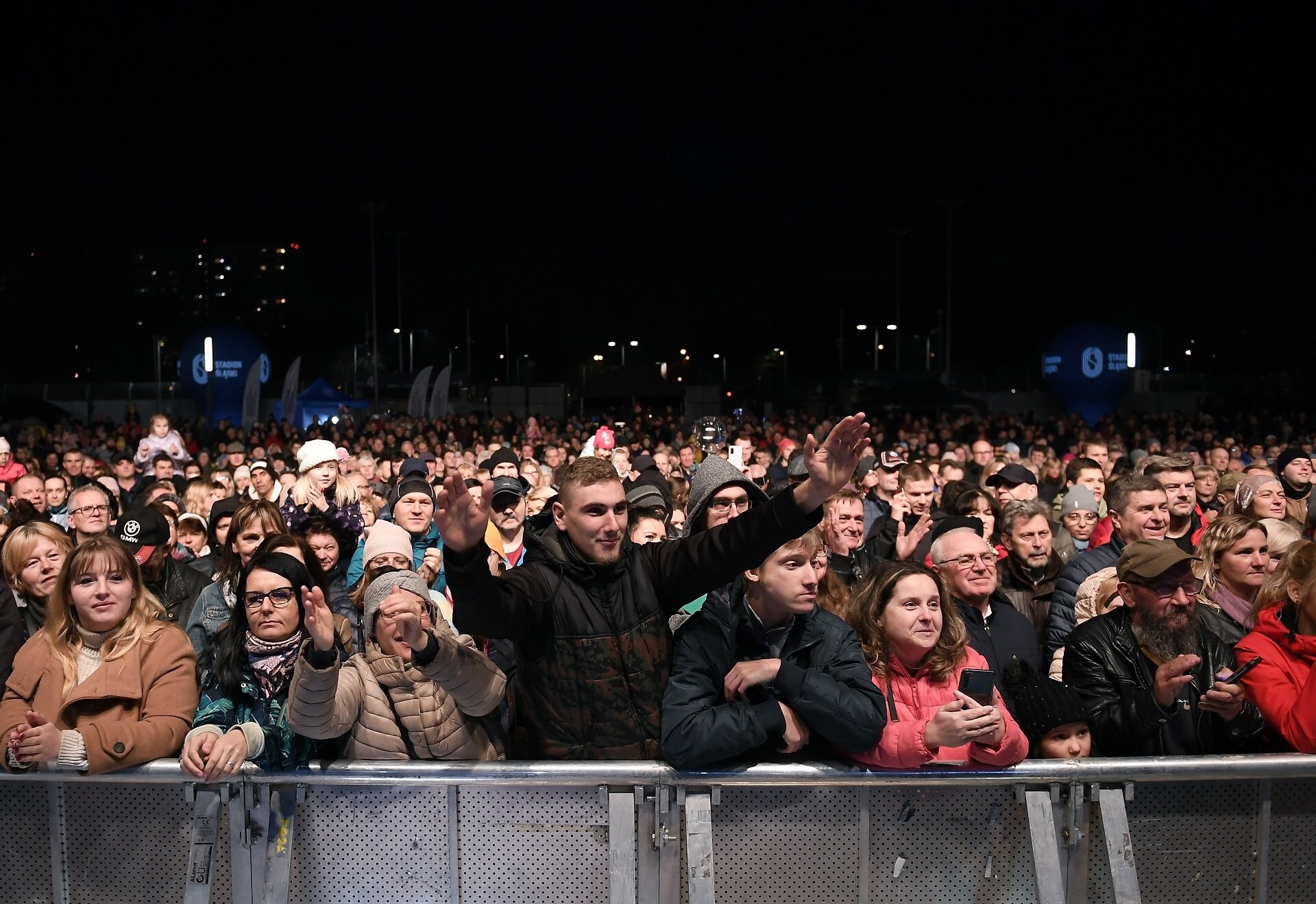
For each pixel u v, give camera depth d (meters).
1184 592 3.51
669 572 2.99
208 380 27.20
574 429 33.50
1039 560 5.34
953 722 2.82
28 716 2.95
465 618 2.60
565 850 2.94
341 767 2.94
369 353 72.94
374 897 2.97
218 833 2.98
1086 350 40.28
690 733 2.83
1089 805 2.97
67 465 12.90
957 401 42.62
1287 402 43.16
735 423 32.19
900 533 6.43
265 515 4.95
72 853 3.06
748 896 2.94
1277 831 3.04
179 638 3.31
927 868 2.96
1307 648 3.41
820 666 3.05
